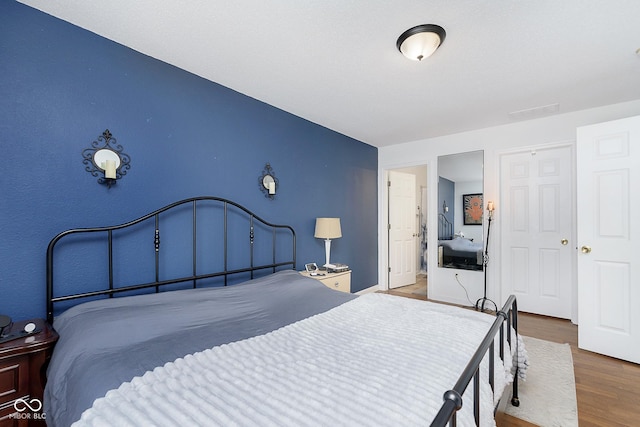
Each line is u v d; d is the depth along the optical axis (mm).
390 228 4676
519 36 1744
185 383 971
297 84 2398
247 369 1067
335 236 3137
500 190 3539
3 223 1426
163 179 2037
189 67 2127
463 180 3773
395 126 3514
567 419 1593
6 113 1439
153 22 1626
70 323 1350
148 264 1952
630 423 1557
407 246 4965
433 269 4027
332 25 1647
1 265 1417
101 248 1742
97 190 1730
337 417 774
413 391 899
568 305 3176
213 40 1795
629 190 2234
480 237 3662
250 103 2645
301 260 3197
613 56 1967
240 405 836
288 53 1938
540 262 3330
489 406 1032
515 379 1713
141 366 1093
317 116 3160
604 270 2346
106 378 1008
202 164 2273
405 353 1190
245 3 1474
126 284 1847
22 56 1488
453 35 1732
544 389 1881
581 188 2449
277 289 2139
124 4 1482
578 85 2408
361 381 963
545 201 3297
